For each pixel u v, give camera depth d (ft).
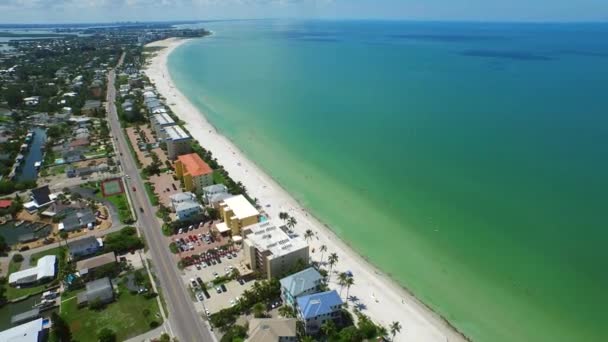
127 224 524.52
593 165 646.33
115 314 372.38
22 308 382.83
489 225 512.22
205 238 490.08
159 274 428.15
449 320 378.32
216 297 395.55
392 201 579.89
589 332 362.33
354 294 405.59
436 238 495.82
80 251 453.58
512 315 383.45
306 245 429.38
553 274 428.56
